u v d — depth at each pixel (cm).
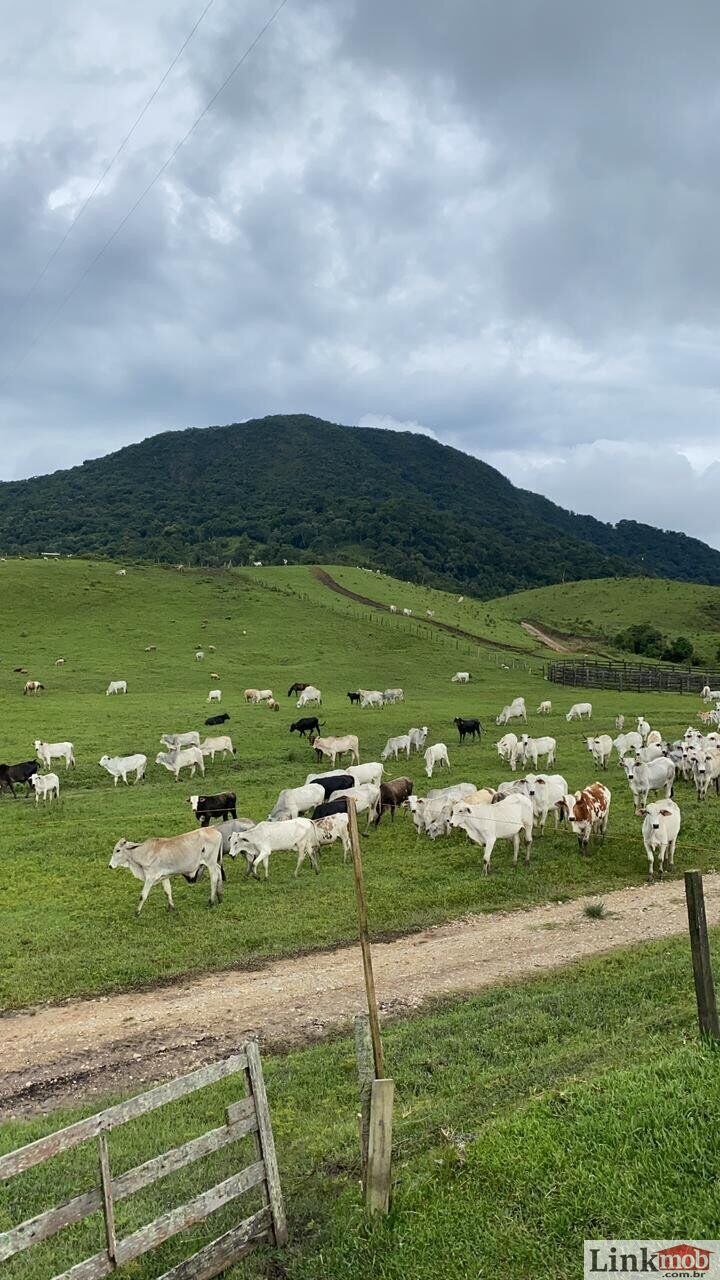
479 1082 1017
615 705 5909
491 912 1973
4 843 2608
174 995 1557
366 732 4684
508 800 2267
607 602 14750
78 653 6919
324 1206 759
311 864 2341
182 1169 909
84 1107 1131
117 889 2139
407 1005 1448
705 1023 918
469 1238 656
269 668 6931
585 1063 989
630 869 2248
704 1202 642
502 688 6706
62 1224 594
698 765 2914
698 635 12150
